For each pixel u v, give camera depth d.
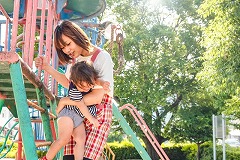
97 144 3.17
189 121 19.03
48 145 3.67
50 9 4.36
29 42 3.44
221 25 11.83
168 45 19.38
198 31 19.78
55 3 5.47
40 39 3.98
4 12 4.54
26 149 2.73
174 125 20.22
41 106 3.81
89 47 3.16
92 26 7.95
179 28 20.67
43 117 3.87
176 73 19.56
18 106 2.76
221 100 14.89
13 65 2.77
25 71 3.05
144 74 19.81
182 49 19.83
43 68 3.65
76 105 3.15
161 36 19.08
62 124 3.18
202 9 12.64
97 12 7.46
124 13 19.81
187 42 19.84
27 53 3.42
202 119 19.06
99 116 3.22
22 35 7.05
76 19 7.59
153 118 20.36
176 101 20.17
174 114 19.94
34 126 8.29
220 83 12.20
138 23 19.23
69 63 3.31
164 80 19.66
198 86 19.38
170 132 20.38
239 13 11.52
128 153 23.91
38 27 7.11
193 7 19.88
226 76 11.77
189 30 20.05
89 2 7.06
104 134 3.22
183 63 18.80
